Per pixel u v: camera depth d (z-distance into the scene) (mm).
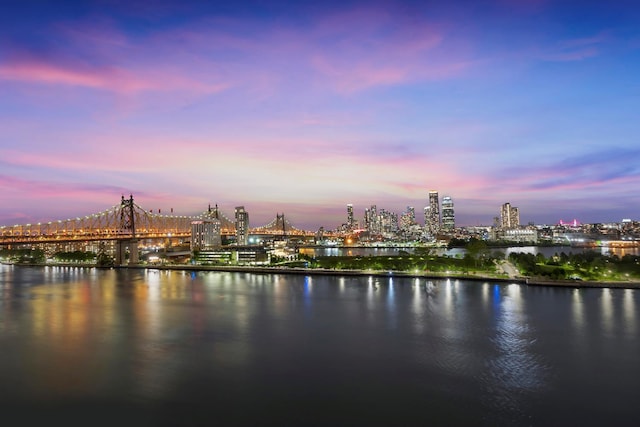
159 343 98250
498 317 121875
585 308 132625
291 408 65750
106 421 62312
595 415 63438
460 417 62938
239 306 143750
